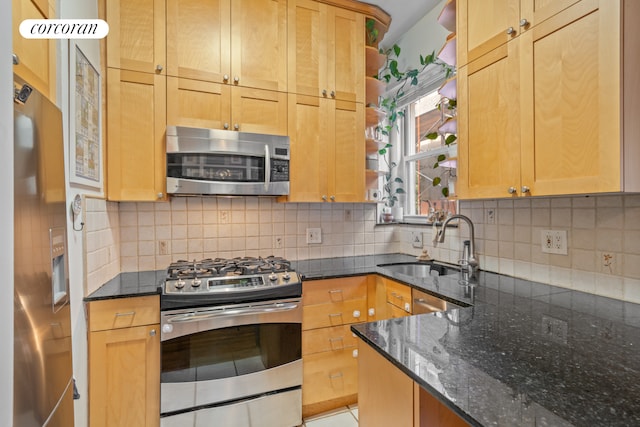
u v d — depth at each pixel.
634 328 1.04
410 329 1.04
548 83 1.25
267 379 1.77
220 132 1.89
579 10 1.14
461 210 2.14
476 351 0.87
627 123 1.04
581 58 1.14
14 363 0.68
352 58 2.30
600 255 1.39
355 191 2.30
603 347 0.89
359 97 2.32
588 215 1.44
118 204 1.98
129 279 1.83
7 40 0.71
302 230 2.47
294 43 2.13
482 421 0.57
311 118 2.17
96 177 1.62
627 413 0.59
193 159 1.84
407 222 2.77
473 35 1.62
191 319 1.61
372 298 2.09
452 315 1.18
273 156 2.02
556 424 0.56
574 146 1.16
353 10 2.31
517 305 1.30
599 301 1.33
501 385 0.69
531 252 1.69
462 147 1.68
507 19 1.43
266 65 2.06
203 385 1.64
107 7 1.74
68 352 1.01
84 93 1.48
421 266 2.36
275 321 1.79
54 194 0.93
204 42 1.91
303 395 1.91
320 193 2.19
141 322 1.57
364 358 1.10
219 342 1.68
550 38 1.25
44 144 0.87
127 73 1.76
